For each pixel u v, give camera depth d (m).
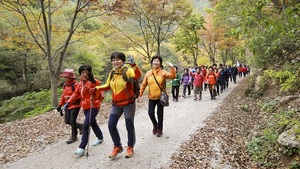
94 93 4.97
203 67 14.19
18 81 21.88
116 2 11.34
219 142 5.52
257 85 11.12
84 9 11.53
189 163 4.48
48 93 15.35
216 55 37.09
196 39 22.06
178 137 5.90
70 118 5.59
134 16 16.53
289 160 4.35
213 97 12.13
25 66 21.67
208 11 19.12
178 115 8.56
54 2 13.02
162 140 5.68
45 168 4.48
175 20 17.34
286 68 6.54
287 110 6.78
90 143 5.63
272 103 8.11
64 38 18.95
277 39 3.07
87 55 23.64
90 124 4.99
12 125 8.23
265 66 10.52
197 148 5.15
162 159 4.62
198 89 11.98
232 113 8.52
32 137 6.62
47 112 10.67
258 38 2.92
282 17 2.76
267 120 6.84
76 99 5.45
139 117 8.51
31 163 4.75
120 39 17.11
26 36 16.48
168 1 16.33
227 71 16.84
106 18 15.52
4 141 6.36
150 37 18.28
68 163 4.61
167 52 34.09
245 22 3.04
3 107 14.11
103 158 4.73
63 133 6.81
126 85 4.39
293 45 3.31
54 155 5.05
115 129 4.54
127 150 4.71
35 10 14.49
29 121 8.74
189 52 25.20
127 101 4.46
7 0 10.44
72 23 11.58
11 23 16.11
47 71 21.52
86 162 4.58
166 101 5.56
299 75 5.65
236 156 4.87
